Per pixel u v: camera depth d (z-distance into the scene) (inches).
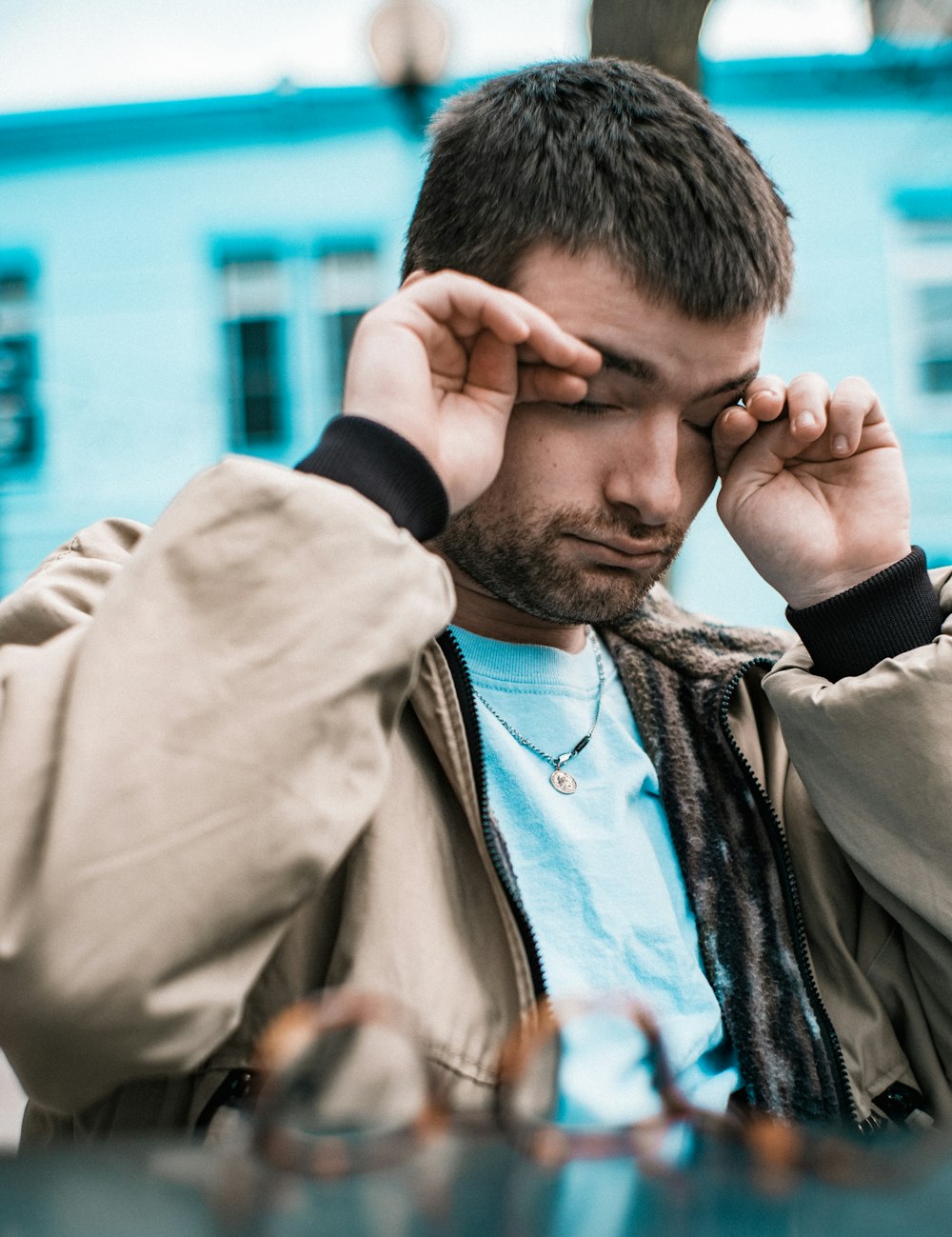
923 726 40.8
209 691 30.7
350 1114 25.9
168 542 32.7
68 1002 28.3
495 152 41.3
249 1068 34.6
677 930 41.7
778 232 41.4
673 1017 39.8
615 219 38.5
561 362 37.9
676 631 49.6
